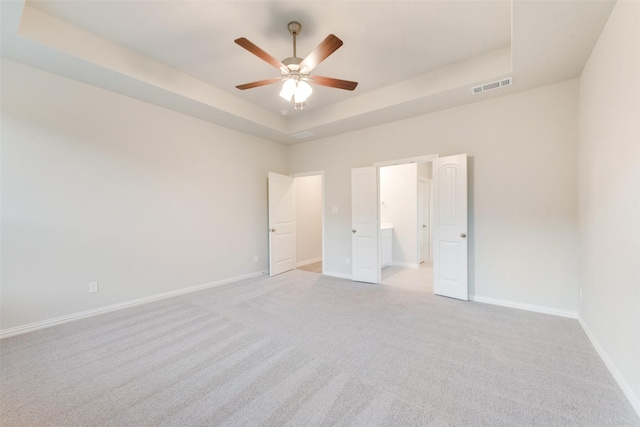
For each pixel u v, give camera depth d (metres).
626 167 1.74
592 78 2.46
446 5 2.29
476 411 1.58
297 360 2.14
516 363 2.08
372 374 1.96
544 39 2.31
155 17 2.44
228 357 2.19
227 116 4.09
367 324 2.83
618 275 1.86
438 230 3.83
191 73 3.41
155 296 3.67
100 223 3.20
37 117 2.79
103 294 3.22
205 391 1.77
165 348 2.34
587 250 2.60
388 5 2.29
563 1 1.91
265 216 5.32
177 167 3.93
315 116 4.52
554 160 3.09
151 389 1.80
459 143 3.72
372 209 4.54
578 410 1.59
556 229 3.09
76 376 1.94
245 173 4.92
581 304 2.81
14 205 2.66
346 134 4.88
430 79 3.37
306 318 3.01
